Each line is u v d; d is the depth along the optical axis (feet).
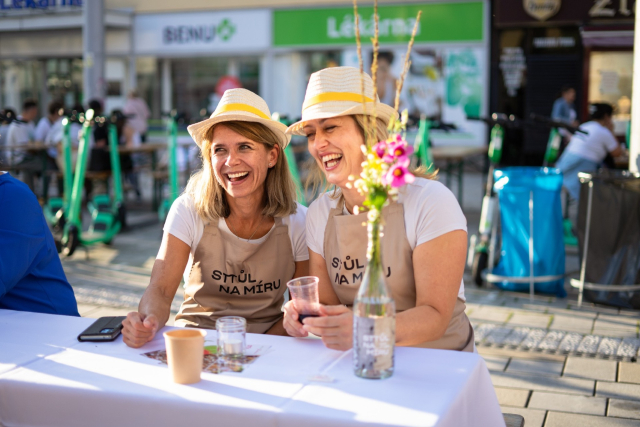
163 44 51.98
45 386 5.40
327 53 48.34
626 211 16.25
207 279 8.36
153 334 6.55
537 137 44.78
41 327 7.05
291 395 5.13
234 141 7.89
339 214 7.54
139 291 17.84
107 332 6.64
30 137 35.94
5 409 5.52
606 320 15.39
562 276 17.19
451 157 27.07
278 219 8.43
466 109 45.73
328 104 7.06
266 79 50.01
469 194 36.45
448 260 6.88
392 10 46.09
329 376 5.53
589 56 43.24
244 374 5.62
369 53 47.03
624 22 42.29
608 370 12.24
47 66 56.18
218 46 50.67
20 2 53.01
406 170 5.34
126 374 5.65
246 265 8.30
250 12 49.55
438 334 6.73
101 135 28.89
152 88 52.80
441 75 45.85
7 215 7.92
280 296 8.59
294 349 6.28
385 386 5.30
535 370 12.26
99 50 41.73
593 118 22.72
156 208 32.27
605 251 16.53
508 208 17.56
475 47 44.98
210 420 4.96
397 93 5.84
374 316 5.44
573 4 42.93
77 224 21.89
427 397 5.07
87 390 5.29
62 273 8.75
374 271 5.51
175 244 8.21
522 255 17.52
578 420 10.22
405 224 7.11
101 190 34.24
